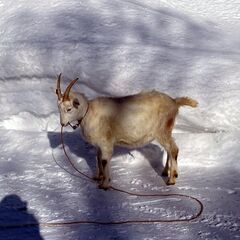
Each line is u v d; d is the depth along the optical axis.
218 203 4.75
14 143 6.23
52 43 7.26
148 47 7.12
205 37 7.79
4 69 7.22
